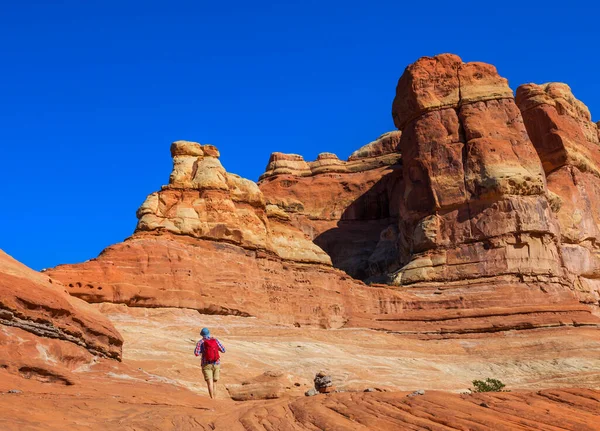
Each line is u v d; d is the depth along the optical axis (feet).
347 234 233.35
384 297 155.53
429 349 134.51
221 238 135.03
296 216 239.91
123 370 61.46
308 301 142.51
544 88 216.74
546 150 206.49
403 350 130.82
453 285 164.04
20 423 33.32
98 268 113.09
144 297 115.14
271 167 261.24
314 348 114.32
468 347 137.49
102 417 39.47
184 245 125.90
